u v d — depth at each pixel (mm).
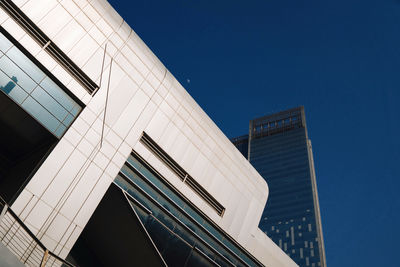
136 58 24203
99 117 20984
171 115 25812
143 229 21609
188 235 25281
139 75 24125
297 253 121375
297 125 176875
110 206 21812
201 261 25703
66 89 20031
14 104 18016
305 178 146875
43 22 19625
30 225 16297
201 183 27250
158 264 22156
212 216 27562
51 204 17406
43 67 19266
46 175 17641
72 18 21109
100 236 23094
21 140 19969
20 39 18547
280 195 144375
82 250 22734
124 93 22812
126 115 22625
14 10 18812
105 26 22828
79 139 19594
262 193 33250
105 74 22031
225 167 29812
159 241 22750
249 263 30422
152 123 24281
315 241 122750
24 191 16609
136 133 23047
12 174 19547
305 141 164500
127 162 22172
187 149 26625
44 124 18609
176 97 26500
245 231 30406
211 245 26969
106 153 20766
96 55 21812
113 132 21562
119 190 21000
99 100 21234
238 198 30375
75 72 20875
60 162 18375
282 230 131125
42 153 18875
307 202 137125
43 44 19750
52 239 16953
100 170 20141
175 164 25781
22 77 18406
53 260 16625
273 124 184500
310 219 130500
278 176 152375
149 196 23062
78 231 18156
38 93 18875
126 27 24203
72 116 20016
